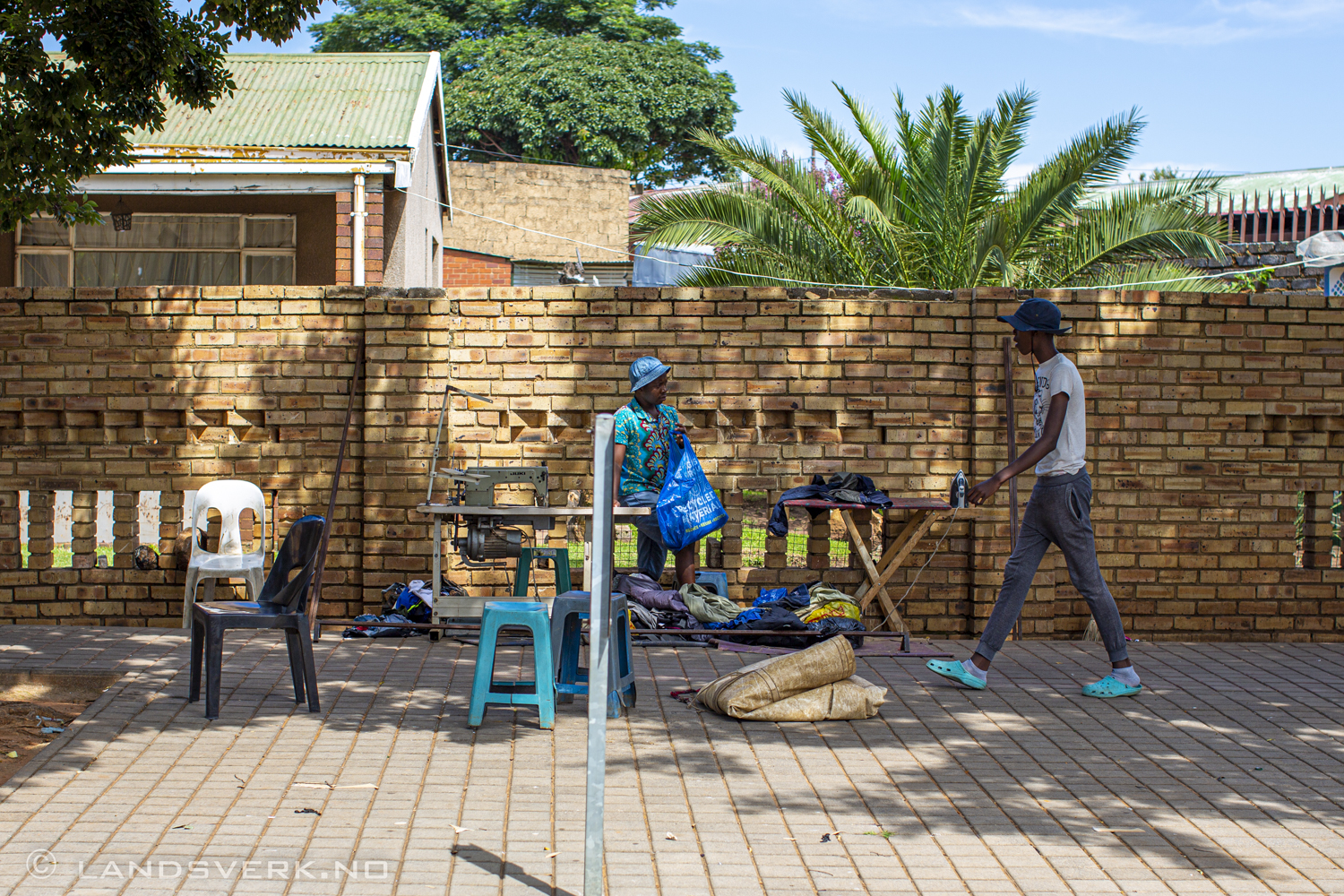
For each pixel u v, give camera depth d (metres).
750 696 6.00
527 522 7.64
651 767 5.27
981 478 8.34
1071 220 14.56
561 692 6.29
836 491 7.92
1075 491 6.60
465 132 36.00
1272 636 8.53
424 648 7.62
